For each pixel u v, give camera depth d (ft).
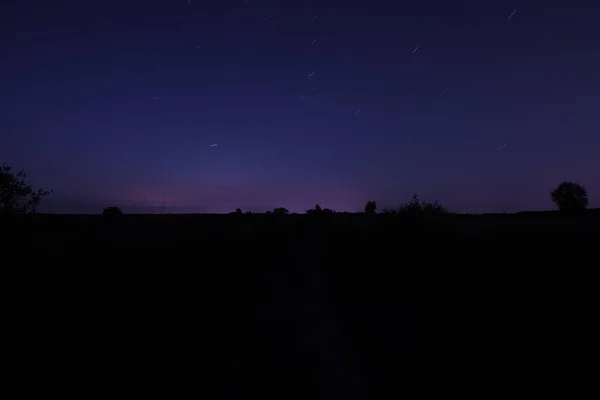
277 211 358.84
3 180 39.42
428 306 30.37
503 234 89.10
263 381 17.51
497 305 26.66
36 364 16.84
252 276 48.08
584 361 18.15
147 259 39.42
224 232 93.45
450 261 38.86
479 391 16.29
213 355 20.53
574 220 160.15
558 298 26.53
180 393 15.90
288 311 31.19
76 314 23.62
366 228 100.78
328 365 19.47
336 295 37.32
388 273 45.65
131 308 25.79
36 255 37.60
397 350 21.49
